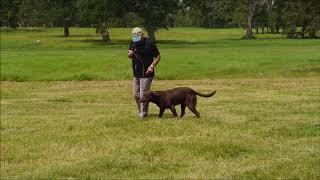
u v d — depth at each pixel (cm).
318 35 8600
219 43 6106
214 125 1066
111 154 824
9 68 2927
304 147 848
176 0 6906
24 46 5697
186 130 1005
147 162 771
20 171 744
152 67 1142
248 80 2528
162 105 1147
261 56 3412
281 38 7750
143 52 1146
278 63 3150
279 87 2105
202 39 7512
